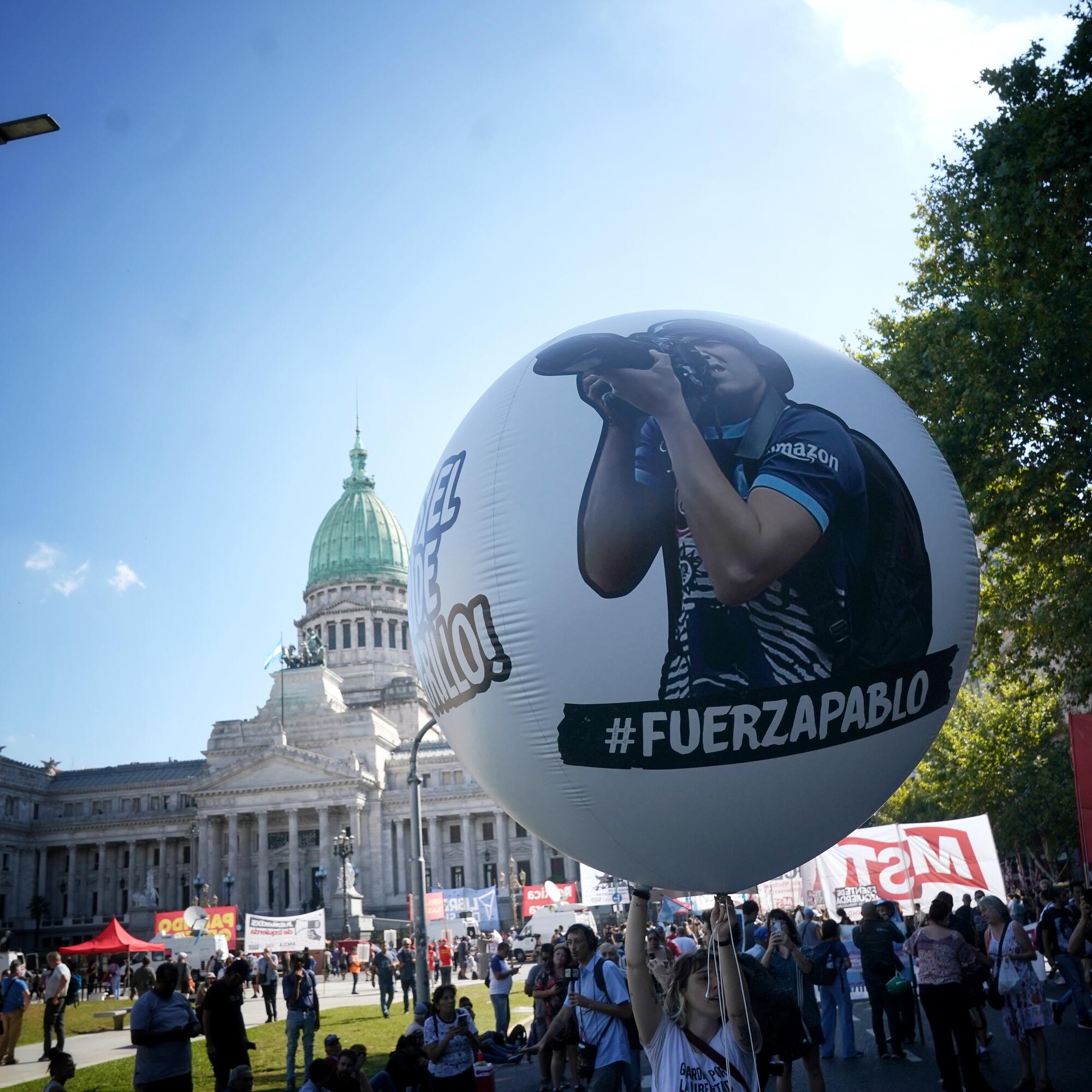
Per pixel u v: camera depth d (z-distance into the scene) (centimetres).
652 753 1191
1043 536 4003
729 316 1394
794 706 1175
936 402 3881
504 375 1451
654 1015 1093
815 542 1198
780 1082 1658
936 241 4244
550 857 16050
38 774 18538
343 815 16000
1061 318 3312
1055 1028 2702
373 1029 4203
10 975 3831
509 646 1245
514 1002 5081
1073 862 8300
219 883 15738
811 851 1312
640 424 1248
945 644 1277
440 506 1388
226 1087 2028
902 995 2380
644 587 1191
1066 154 3216
